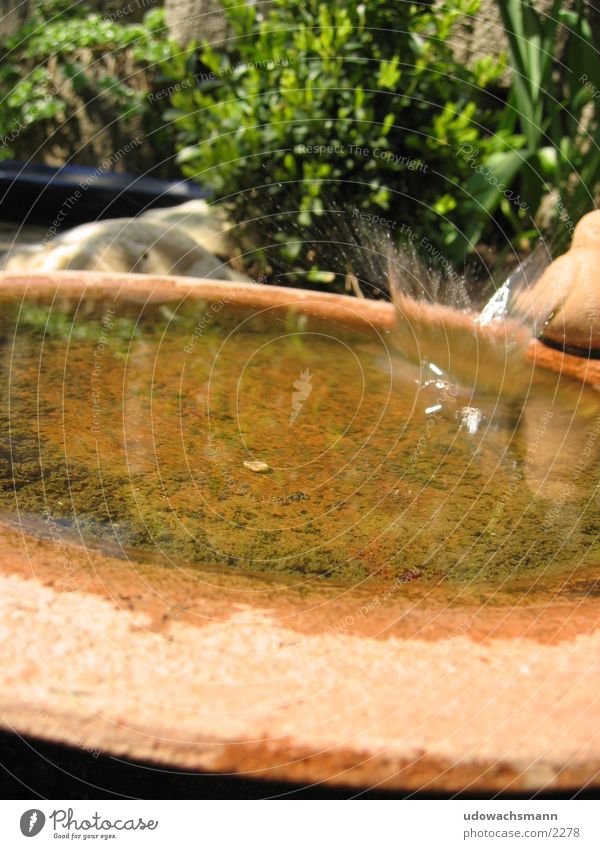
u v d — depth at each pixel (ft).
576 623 1.23
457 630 1.20
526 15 3.14
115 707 1.00
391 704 1.04
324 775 0.99
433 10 3.11
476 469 1.68
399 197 3.01
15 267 3.03
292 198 3.02
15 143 4.84
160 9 4.50
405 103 2.97
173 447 1.66
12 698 1.00
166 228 3.16
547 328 2.24
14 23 5.06
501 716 1.03
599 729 1.02
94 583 1.21
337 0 3.04
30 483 1.51
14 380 1.84
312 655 1.11
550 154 3.30
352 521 1.50
